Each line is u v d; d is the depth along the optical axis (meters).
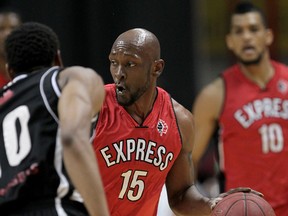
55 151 10.06
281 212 18.62
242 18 19.44
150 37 12.58
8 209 10.07
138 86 12.48
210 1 28.89
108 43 26.08
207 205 13.10
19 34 10.77
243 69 19.47
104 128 12.61
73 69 10.39
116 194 12.84
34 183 10.02
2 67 20.25
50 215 9.96
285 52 28.98
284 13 28.89
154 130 12.87
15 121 10.30
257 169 18.73
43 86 10.31
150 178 12.97
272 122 18.92
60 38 26.05
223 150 19.17
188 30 26.98
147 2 26.25
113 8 25.95
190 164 13.56
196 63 27.72
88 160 9.47
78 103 9.71
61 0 26.08
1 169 10.22
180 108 13.31
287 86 19.36
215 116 19.31
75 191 10.12
